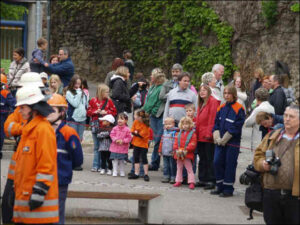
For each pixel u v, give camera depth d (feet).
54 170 22.31
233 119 35.96
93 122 42.60
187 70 84.79
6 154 44.65
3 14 81.41
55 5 99.55
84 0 96.78
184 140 38.42
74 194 28.89
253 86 54.24
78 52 98.68
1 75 42.55
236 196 36.88
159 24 88.28
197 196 36.45
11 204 25.76
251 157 50.01
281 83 39.55
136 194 29.45
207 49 82.43
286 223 24.54
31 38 83.15
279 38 75.05
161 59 88.12
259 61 77.00
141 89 50.14
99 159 42.83
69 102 43.34
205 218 31.30
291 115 24.08
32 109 22.47
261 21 77.05
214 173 38.47
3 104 42.19
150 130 41.11
